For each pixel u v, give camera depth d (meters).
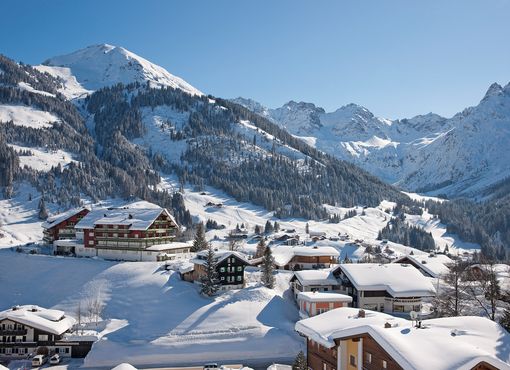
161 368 77.19
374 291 91.12
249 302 97.19
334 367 46.50
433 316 82.88
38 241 172.12
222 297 98.38
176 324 89.25
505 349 37.78
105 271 107.88
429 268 116.31
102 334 85.56
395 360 34.09
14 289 105.38
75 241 130.75
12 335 81.69
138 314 93.19
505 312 65.50
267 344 84.25
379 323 42.84
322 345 46.69
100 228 123.94
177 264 111.88
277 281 111.50
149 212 126.12
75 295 100.81
